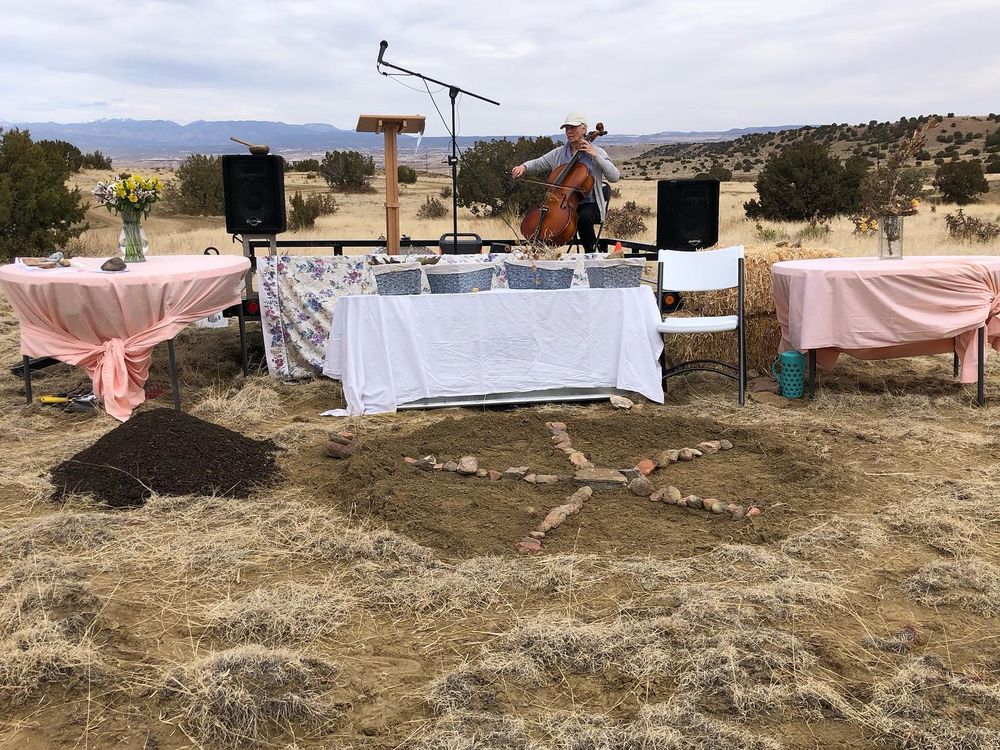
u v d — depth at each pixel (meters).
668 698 2.28
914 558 3.18
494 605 2.82
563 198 7.07
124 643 2.57
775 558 3.12
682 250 6.86
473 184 21.16
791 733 2.14
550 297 5.43
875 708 2.20
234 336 7.44
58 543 3.31
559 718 2.19
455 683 2.33
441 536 3.34
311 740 2.13
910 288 5.17
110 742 2.11
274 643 2.57
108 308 4.94
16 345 7.17
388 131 7.02
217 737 2.13
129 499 3.73
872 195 5.70
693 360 6.42
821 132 89.31
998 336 5.38
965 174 30.33
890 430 4.78
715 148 100.56
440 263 6.04
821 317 5.34
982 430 4.85
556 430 4.67
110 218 20.69
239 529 3.43
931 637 2.59
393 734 2.13
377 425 5.03
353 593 2.91
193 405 5.48
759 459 4.28
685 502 3.67
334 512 3.65
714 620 2.65
